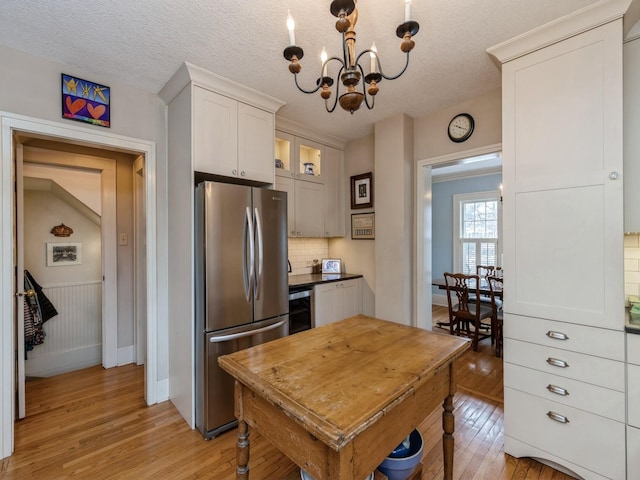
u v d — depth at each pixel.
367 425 0.88
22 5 1.52
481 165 5.15
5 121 1.86
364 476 0.97
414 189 3.11
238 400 1.30
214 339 2.08
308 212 3.49
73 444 1.98
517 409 1.83
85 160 3.04
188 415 2.21
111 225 3.20
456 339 1.59
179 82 2.24
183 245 2.28
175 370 2.43
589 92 1.59
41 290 3.10
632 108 1.65
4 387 1.86
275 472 1.74
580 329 1.62
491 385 2.74
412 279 3.12
